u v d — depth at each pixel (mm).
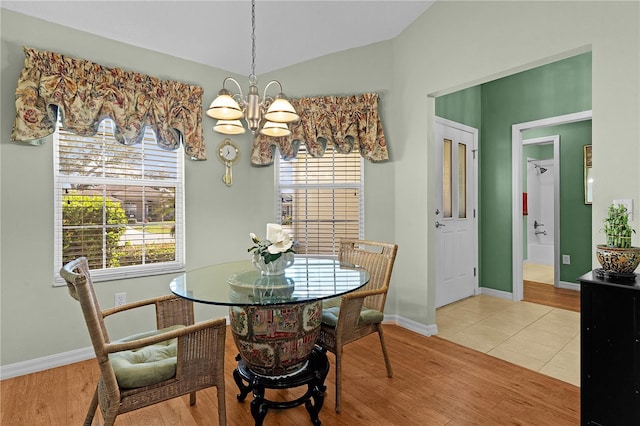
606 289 1596
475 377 2297
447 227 3885
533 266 6336
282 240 1999
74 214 2619
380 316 2262
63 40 2488
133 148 2895
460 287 4074
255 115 1792
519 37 2395
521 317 3475
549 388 2156
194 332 1507
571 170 4508
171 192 3104
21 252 2365
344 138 3254
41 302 2436
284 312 1834
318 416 1889
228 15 2754
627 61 1933
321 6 2807
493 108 4242
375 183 3367
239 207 3479
